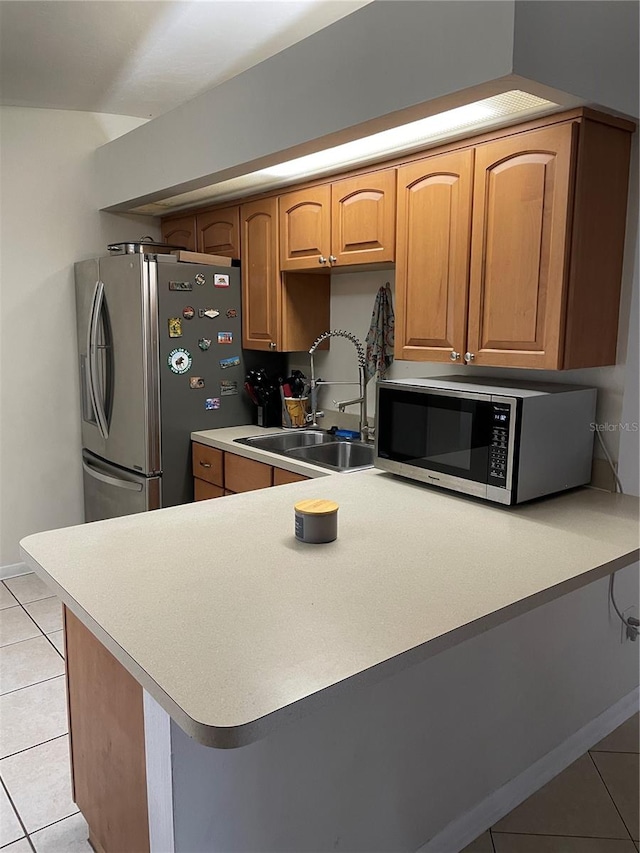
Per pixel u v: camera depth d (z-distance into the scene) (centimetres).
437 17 174
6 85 316
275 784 141
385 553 165
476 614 132
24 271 361
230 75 302
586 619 220
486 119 200
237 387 361
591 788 211
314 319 340
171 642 120
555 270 196
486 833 193
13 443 370
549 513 200
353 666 112
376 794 162
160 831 134
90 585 144
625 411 219
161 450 334
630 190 209
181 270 327
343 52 203
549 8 165
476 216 218
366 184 261
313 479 243
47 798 205
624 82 189
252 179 293
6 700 254
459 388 217
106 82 314
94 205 378
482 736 189
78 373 385
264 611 132
